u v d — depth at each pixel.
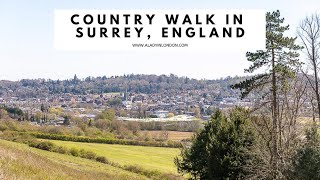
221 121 33.44
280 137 28.92
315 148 25.00
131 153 69.50
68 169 23.89
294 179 26.22
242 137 30.91
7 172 13.38
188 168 37.66
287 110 29.56
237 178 30.64
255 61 30.59
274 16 30.14
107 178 27.64
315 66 30.72
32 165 17.08
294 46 30.03
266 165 28.30
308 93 30.16
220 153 31.02
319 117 29.66
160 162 61.91
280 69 29.36
